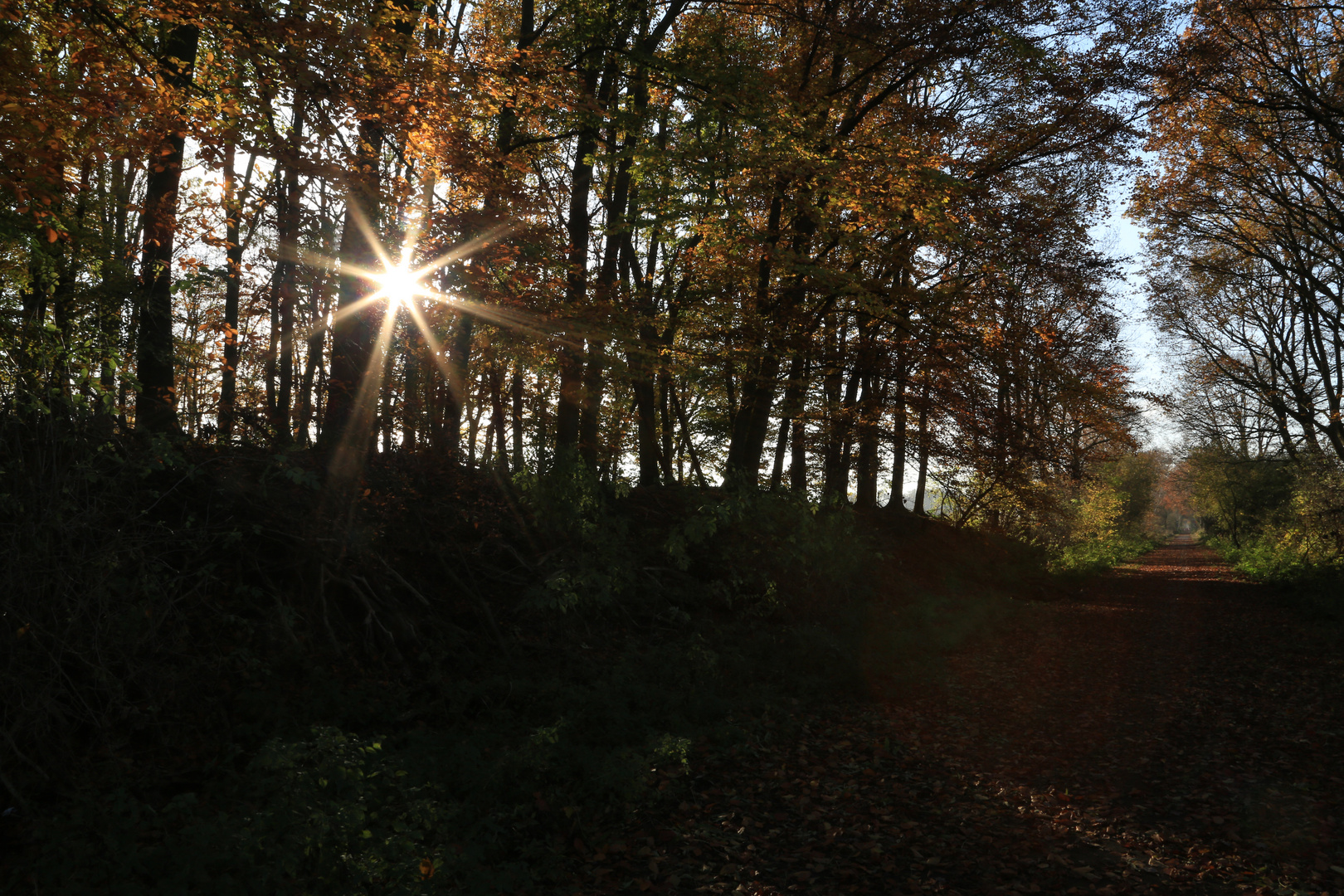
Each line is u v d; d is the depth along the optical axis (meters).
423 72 8.47
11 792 5.07
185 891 4.20
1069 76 16.14
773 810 6.55
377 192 8.84
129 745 5.99
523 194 10.27
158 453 7.46
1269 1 19.64
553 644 9.83
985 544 24.03
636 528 14.69
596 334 14.04
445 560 10.27
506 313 12.20
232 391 13.27
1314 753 8.08
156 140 7.68
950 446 19.77
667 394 23.33
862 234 15.41
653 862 5.52
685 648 10.61
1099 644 15.13
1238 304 32.78
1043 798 6.91
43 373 6.50
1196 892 5.15
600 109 10.74
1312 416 28.67
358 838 5.00
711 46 14.62
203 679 6.74
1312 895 5.04
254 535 8.48
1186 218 26.69
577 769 6.81
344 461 9.64
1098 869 5.51
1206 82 18.39
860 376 18.73
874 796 6.89
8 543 5.67
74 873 4.40
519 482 12.20
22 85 6.46
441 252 10.24
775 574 13.86
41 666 5.73
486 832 5.64
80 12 7.27
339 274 9.73
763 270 16.48
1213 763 7.84
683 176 14.52
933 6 14.81
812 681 10.45
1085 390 19.17
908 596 17.14
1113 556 40.75
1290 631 16.78
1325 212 24.94
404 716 7.41
